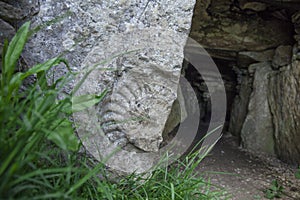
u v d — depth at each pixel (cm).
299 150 316
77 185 115
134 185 189
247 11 362
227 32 369
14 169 93
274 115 352
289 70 320
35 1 182
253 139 370
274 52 373
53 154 159
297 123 311
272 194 258
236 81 440
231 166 318
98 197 154
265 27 368
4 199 93
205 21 364
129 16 195
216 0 351
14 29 178
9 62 133
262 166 326
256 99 375
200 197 190
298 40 327
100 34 190
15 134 113
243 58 393
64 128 133
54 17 185
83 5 187
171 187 170
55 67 185
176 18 201
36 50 184
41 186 124
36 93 142
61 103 134
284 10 347
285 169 319
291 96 318
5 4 175
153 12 197
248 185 277
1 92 119
